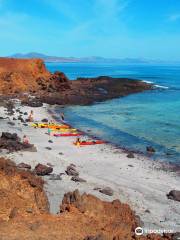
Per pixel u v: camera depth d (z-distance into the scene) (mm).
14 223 16031
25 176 21266
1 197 17969
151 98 89875
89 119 59906
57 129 49906
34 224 15992
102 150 39969
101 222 17359
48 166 31359
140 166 34438
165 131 50375
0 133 44250
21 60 100750
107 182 29031
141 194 26891
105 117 61969
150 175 31781
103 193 25984
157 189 28266
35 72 98875
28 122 54094
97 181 29031
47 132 47812
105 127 53250
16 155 34406
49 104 75562
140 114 65125
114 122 57250
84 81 109375
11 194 18594
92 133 48969
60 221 16906
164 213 23609
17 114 60219
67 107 73500
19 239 14555
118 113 66375
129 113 66312
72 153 37812
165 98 89750
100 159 36094
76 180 28266
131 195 26484
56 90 90125
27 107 69250
